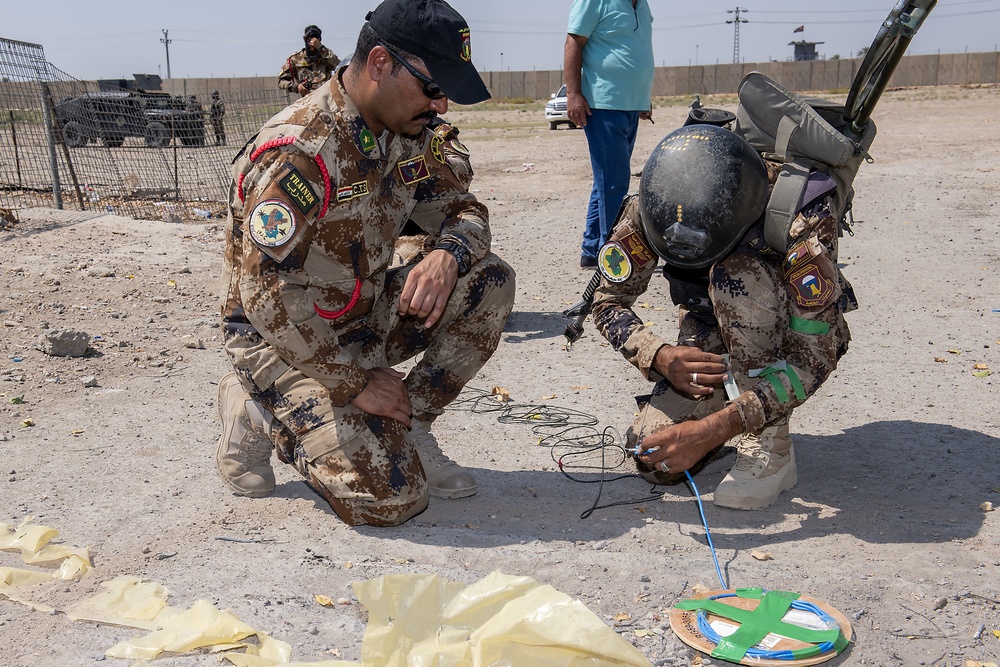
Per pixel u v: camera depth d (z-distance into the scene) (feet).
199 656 7.89
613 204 19.36
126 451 13.10
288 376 10.28
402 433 10.52
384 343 11.24
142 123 42.55
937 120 68.69
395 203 10.34
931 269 24.49
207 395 15.72
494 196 40.04
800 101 10.22
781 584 9.20
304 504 11.28
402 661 7.72
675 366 10.71
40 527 10.24
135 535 10.38
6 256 25.26
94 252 26.16
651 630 8.36
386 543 10.12
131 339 18.80
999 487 11.76
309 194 9.25
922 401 15.08
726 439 9.97
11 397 15.19
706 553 10.03
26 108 34.88
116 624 8.40
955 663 7.95
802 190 10.06
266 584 9.20
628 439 11.94
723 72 181.16
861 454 12.96
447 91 9.17
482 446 13.50
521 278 24.94
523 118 107.14
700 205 9.85
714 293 10.60
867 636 8.30
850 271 24.56
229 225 10.27
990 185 36.76
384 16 9.12
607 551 10.07
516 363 17.65
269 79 176.14
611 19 18.43
